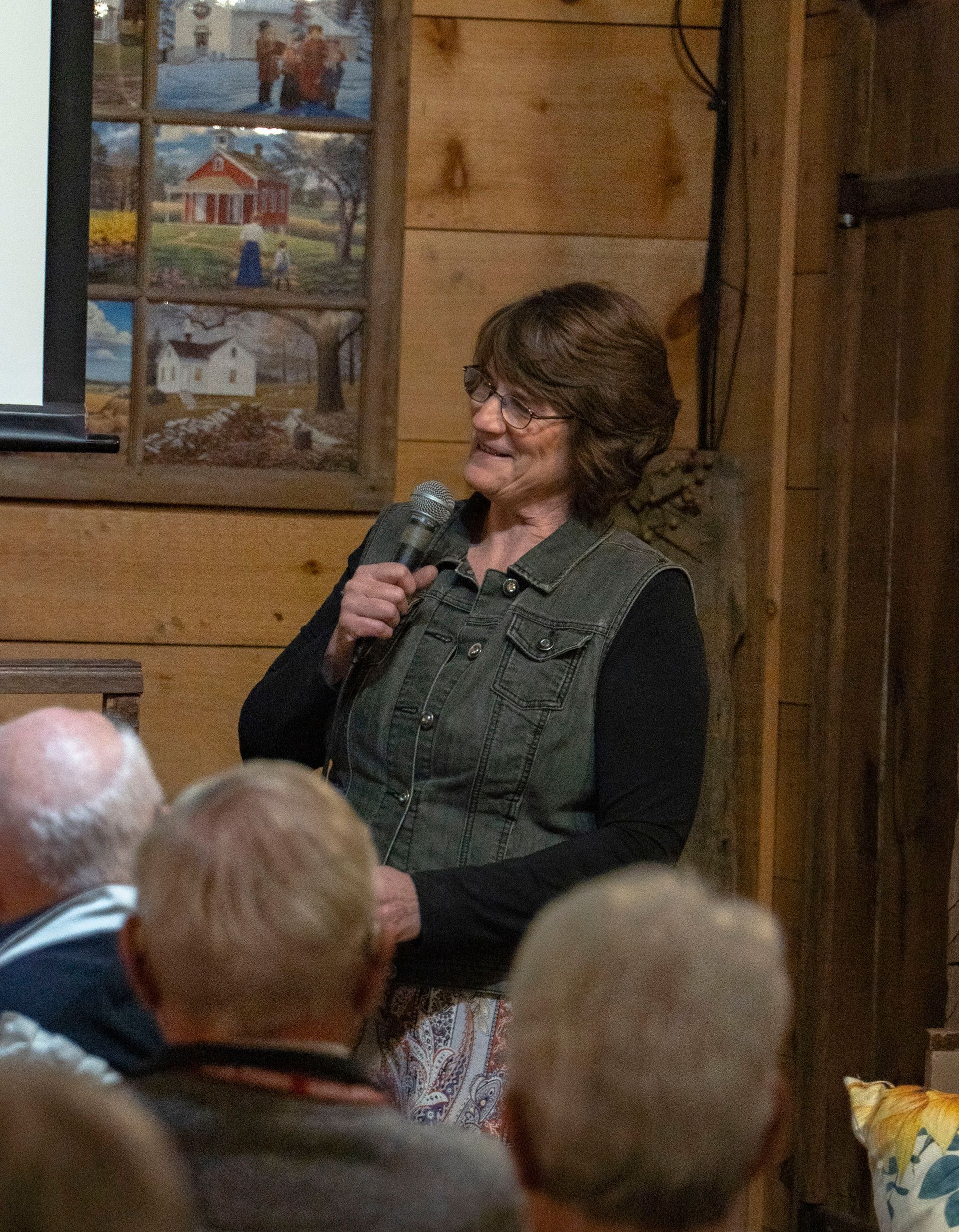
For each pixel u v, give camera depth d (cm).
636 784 374
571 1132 176
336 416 576
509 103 577
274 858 217
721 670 570
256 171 563
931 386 514
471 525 419
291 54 562
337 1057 219
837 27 552
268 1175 204
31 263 511
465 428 582
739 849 572
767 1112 181
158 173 557
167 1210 136
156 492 557
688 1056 174
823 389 555
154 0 551
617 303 394
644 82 584
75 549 554
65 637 555
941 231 509
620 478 400
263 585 569
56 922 289
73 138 512
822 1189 553
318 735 422
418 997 377
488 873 366
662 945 180
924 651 516
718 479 573
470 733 383
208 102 559
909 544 523
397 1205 205
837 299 548
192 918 214
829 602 551
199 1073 213
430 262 577
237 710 568
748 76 577
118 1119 139
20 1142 133
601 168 585
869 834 538
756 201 570
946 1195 366
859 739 543
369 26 566
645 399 393
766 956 184
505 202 580
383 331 572
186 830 221
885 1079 528
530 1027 183
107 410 560
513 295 582
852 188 543
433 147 574
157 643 562
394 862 387
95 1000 282
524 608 391
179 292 562
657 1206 176
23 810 289
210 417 568
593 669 383
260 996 214
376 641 403
